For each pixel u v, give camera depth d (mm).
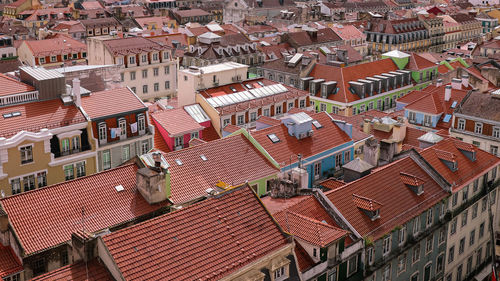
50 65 160375
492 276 73688
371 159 72188
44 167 71312
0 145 66312
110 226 54969
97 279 43156
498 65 134875
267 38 199500
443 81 130875
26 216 52594
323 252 51094
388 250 59531
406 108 103812
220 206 50594
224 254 47094
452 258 71750
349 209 58281
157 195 59250
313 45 186750
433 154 72000
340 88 128000
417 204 63250
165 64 150250
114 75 98062
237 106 102188
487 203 77250
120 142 79750
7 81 74562
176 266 44562
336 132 85125
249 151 74938
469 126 92125
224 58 163375
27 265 50094
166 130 89875
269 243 49812
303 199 58062
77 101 76000
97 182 58438
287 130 80812
